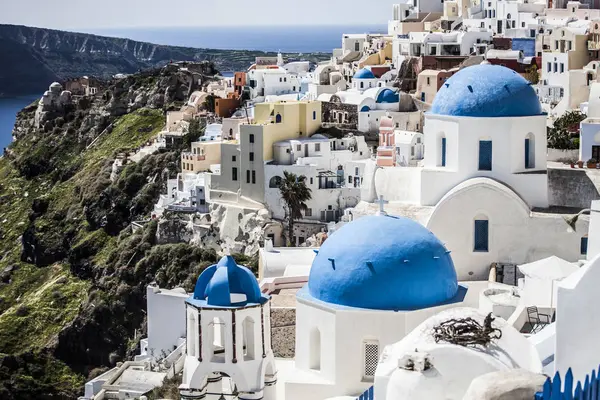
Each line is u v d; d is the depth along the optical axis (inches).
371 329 1664.6
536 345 1448.1
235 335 1765.5
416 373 1139.3
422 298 1685.5
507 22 6830.7
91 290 5442.9
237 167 5162.4
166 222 5374.0
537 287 1894.7
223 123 6072.8
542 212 2247.8
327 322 1697.8
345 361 1681.8
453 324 1263.5
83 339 4970.5
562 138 2994.6
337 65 7711.6
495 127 2273.6
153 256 5029.5
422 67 6250.0
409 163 4244.6
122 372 2731.3
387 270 1686.8
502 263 2224.4
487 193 2217.0
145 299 4958.2
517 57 5885.8
